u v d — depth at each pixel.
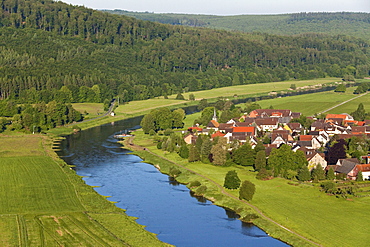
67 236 134.25
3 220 145.12
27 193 172.38
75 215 150.75
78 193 173.75
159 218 153.75
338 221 147.00
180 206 165.25
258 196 170.88
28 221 144.88
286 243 135.12
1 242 129.38
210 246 133.50
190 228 145.88
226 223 150.00
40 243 129.50
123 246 129.25
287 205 161.38
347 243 131.88
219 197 171.12
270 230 142.25
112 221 147.62
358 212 154.12
